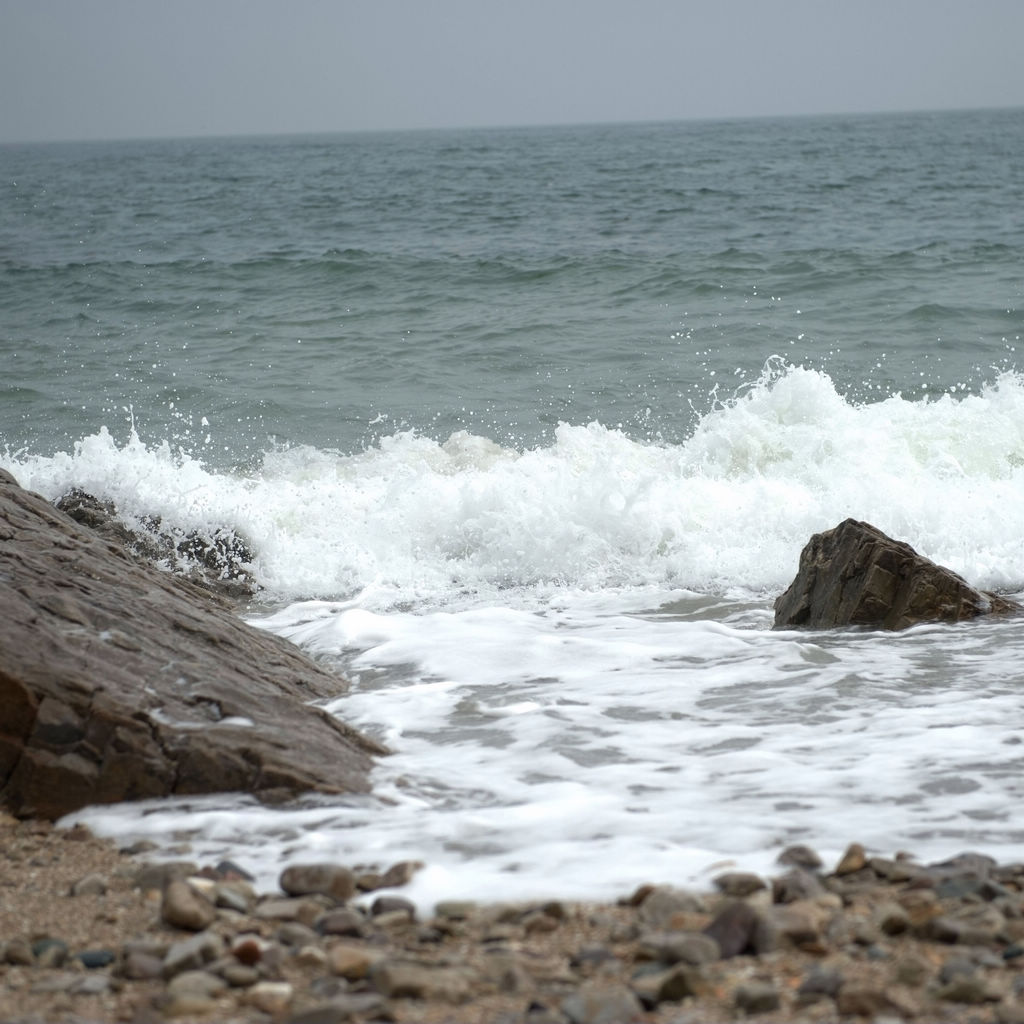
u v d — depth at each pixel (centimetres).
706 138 13500
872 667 672
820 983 315
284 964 344
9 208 4797
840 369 1544
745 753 540
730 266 2242
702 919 360
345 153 12975
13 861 441
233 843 452
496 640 752
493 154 10262
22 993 329
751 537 963
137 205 4784
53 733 495
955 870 393
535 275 2222
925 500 959
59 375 1633
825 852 423
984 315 1817
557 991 321
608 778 515
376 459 1214
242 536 985
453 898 393
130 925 380
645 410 1402
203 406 1470
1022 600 822
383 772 526
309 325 1933
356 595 923
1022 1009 294
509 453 1218
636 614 835
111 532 975
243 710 541
